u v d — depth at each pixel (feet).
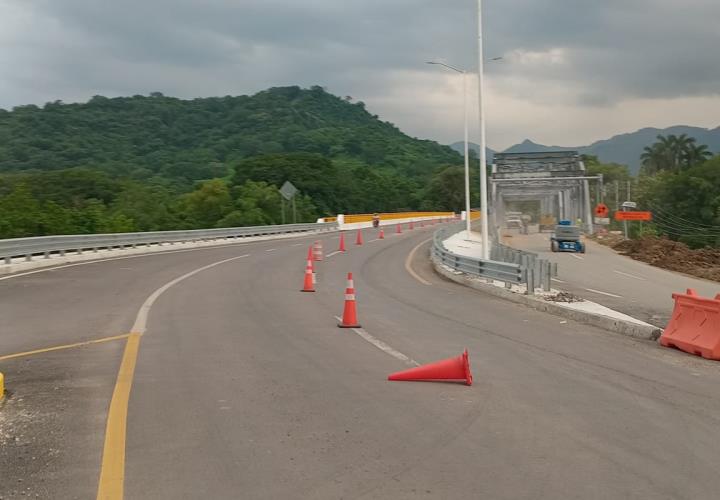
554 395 27.37
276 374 30.01
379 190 394.11
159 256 105.40
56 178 222.89
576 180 155.94
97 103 451.94
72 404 24.85
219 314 48.57
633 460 19.54
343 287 70.18
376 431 21.95
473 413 24.35
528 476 18.07
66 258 90.99
